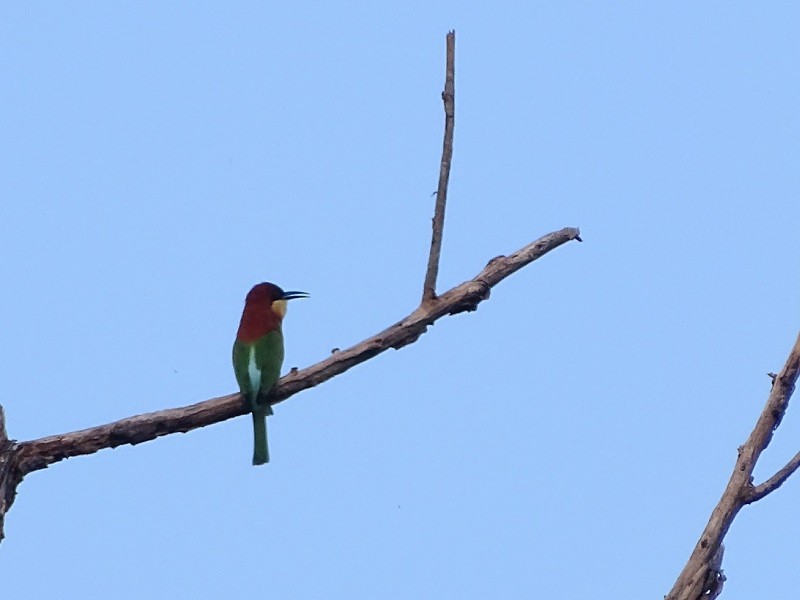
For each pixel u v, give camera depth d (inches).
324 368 513.3
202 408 506.3
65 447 477.1
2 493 464.8
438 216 483.8
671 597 389.4
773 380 396.2
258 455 531.8
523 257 497.7
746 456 392.5
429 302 489.4
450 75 481.4
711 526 390.0
